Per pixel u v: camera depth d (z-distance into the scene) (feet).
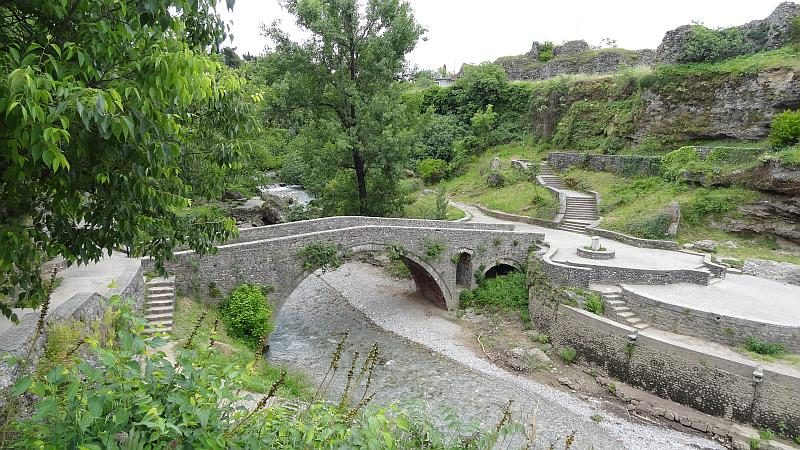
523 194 103.14
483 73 144.46
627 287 56.24
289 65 81.46
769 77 81.30
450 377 51.08
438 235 67.72
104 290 35.68
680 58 97.09
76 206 17.33
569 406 45.52
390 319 69.21
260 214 98.17
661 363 46.16
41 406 11.85
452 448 17.17
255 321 50.47
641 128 99.30
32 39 15.62
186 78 15.57
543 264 63.16
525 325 62.95
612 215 83.82
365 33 83.92
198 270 51.24
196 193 25.64
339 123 82.79
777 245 67.10
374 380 49.98
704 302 51.72
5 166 15.93
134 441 11.68
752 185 71.56
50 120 12.41
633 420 43.29
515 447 37.96
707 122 88.89
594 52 145.07
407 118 88.12
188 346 15.87
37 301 18.72
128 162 16.57
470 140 137.69
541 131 128.57
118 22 16.01
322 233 58.75
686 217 75.20
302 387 43.96
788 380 38.88
